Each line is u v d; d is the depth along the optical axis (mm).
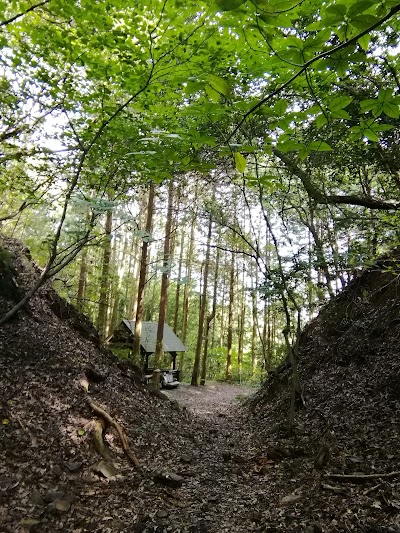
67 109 4469
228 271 25750
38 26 3602
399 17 2934
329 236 8383
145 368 17125
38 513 3820
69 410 5910
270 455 6738
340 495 4555
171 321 35344
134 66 3506
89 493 4473
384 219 5945
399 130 6141
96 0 3012
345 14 1306
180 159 2436
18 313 7754
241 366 27016
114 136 4457
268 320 23500
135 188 5621
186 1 2855
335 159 7609
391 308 9211
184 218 15305
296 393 9586
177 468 5961
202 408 13773
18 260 9516
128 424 6871
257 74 3182
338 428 6914
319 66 1576
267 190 8391
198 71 3260
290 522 4145
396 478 4598
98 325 13188
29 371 6258
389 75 4887
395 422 6184
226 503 4875
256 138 5195
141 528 3988
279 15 1342
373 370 8211
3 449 4504
